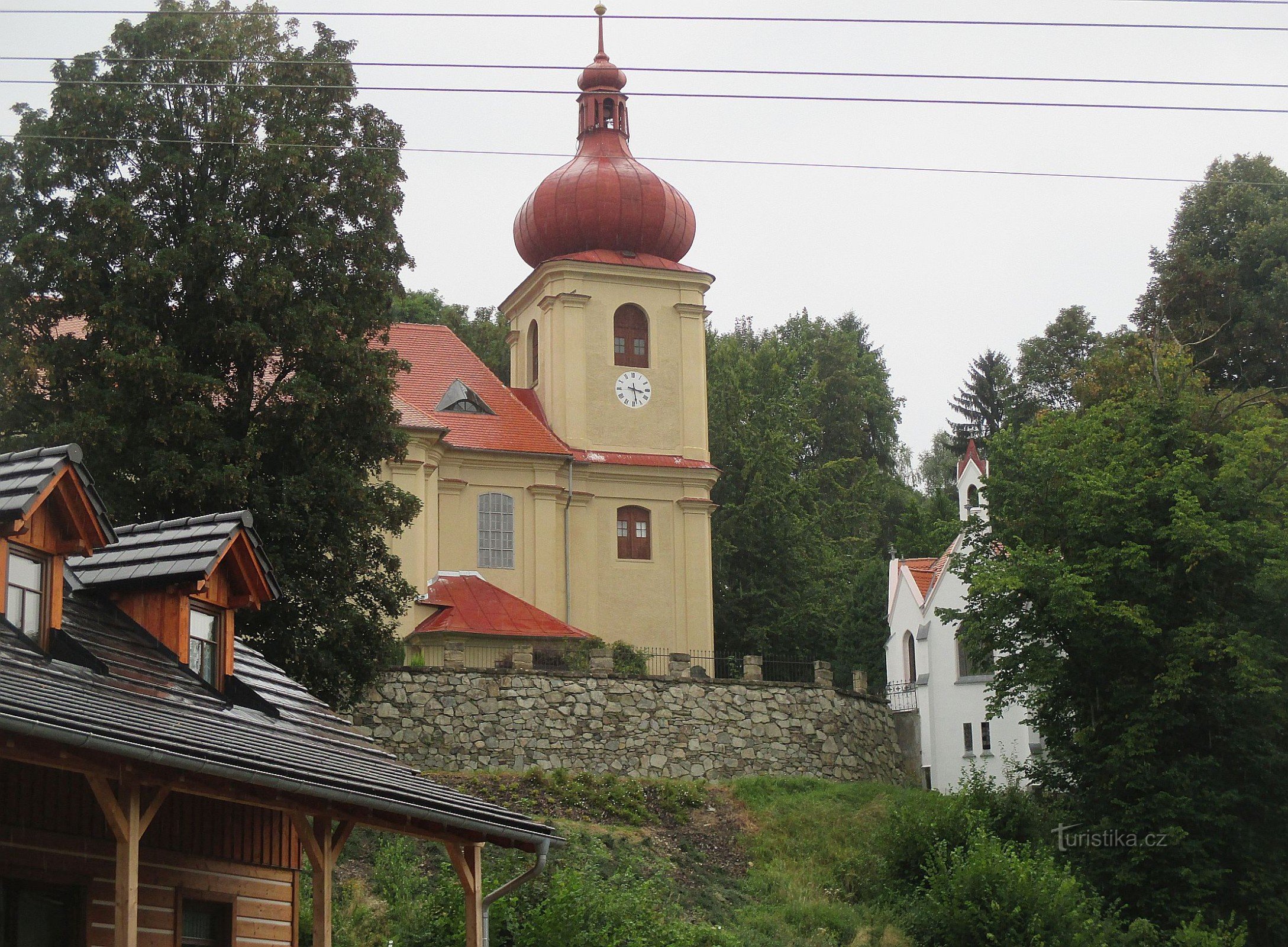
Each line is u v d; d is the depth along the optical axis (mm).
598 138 62656
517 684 41719
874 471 83625
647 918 28484
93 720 13969
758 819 40562
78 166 36438
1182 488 40531
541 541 56406
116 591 20234
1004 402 86438
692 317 60969
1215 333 63062
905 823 38594
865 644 67438
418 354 58312
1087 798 40031
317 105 39000
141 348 34438
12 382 35344
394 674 40375
